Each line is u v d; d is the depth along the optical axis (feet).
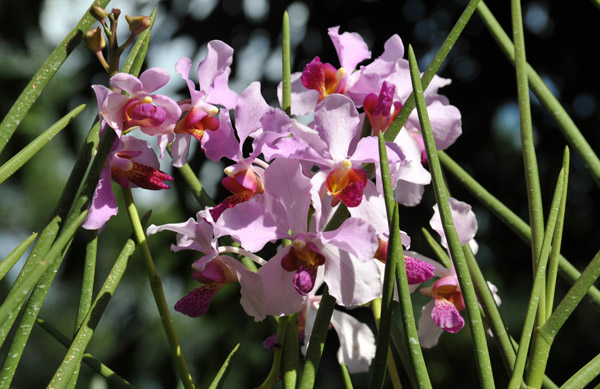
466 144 6.86
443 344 7.79
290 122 2.32
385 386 5.74
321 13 6.82
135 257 9.21
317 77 2.57
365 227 2.27
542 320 2.31
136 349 7.66
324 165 2.37
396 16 6.79
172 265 7.07
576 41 6.57
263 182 2.40
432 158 2.16
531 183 2.35
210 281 2.40
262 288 2.34
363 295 2.29
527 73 2.44
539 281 2.21
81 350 2.21
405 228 6.32
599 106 6.61
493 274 7.12
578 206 6.79
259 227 2.32
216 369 7.02
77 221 2.08
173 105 2.37
